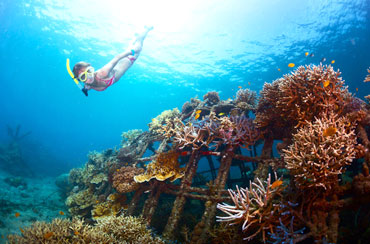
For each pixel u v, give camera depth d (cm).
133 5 1869
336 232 286
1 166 1703
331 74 428
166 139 749
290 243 283
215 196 495
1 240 620
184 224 577
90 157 1022
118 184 670
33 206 1007
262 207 331
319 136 335
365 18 1862
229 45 2222
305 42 2148
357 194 295
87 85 473
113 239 468
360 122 399
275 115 516
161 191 618
